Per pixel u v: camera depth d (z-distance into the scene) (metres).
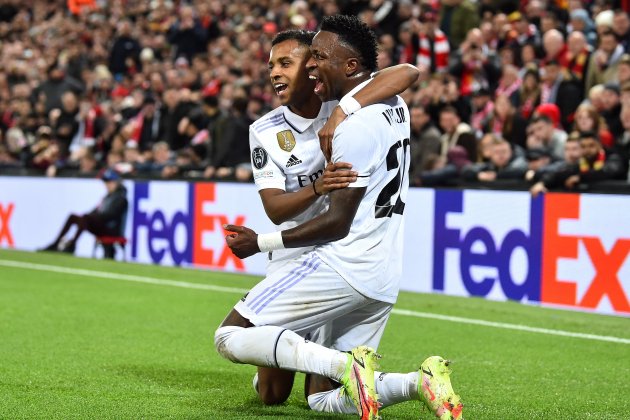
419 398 3.81
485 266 8.56
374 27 12.61
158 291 9.02
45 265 11.13
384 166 3.97
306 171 4.13
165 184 11.26
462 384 5.30
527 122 9.77
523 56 10.93
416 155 9.99
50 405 4.56
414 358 6.08
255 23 14.80
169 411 4.45
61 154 13.83
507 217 8.41
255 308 4.05
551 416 4.58
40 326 6.99
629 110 8.62
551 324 7.33
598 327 7.21
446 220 8.85
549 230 8.12
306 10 13.84
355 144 3.80
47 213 12.97
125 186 11.80
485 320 7.52
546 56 11.00
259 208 10.16
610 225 7.73
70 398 4.71
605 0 11.34
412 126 10.13
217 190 10.63
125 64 16.69
